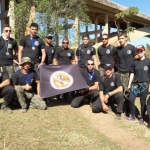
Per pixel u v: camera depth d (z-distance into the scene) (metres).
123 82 6.62
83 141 4.77
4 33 6.51
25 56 6.68
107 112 6.61
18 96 5.96
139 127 5.80
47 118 5.80
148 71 6.05
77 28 12.79
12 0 11.97
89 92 6.79
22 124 5.32
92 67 6.72
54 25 11.44
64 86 6.69
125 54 6.54
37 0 11.44
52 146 4.48
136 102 7.96
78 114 6.31
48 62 7.41
